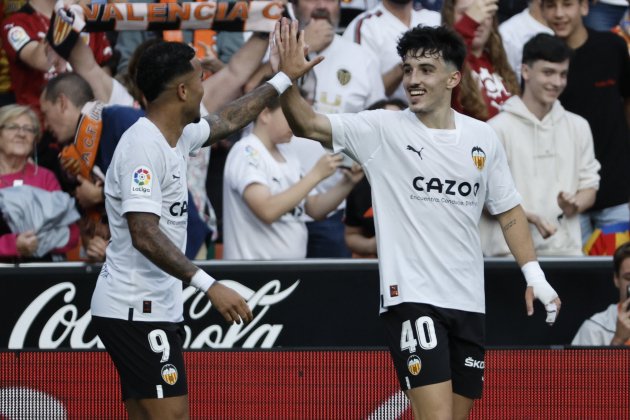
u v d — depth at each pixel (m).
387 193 18.45
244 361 20.88
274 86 18.34
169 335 17.56
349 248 26.03
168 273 16.62
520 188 25.22
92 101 24.59
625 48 28.69
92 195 22.75
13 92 27.30
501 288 23.80
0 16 27.94
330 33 27.31
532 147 25.23
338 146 18.56
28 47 26.61
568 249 25.31
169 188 17.20
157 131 17.09
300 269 23.33
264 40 26.23
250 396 20.84
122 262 17.30
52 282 23.06
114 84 26.12
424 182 18.25
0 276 23.02
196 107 17.34
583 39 28.36
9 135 24.20
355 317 23.38
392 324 18.39
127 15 24.61
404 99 28.88
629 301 22.77
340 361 20.84
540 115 25.36
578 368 21.12
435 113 18.36
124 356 17.36
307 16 27.23
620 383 21.14
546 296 18.72
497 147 18.94
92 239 23.06
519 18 29.70
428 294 18.14
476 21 26.00
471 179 18.41
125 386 17.50
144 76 17.08
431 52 18.05
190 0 27.00
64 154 22.83
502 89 26.75
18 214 23.50
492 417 21.14
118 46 28.53
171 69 16.97
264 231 24.22
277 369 20.86
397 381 20.83
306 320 23.31
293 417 20.88
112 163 17.22
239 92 26.56
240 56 26.39
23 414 20.69
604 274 23.84
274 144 24.70
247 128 27.58
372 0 31.28
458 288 18.34
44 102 24.59
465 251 18.45
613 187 27.80
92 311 17.66
